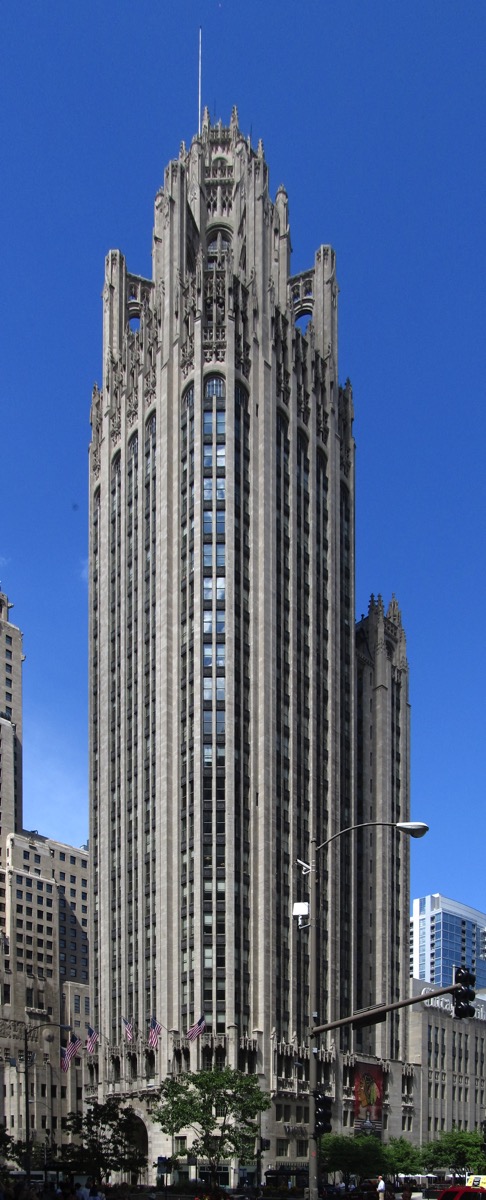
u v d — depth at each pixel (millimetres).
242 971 134875
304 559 160125
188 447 151375
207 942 134625
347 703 167125
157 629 149875
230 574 145500
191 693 143375
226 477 148500
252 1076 114875
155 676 149875
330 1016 150000
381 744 184000
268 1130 130750
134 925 146250
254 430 153250
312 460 164875
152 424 159500
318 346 175000
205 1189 94625
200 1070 119938
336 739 160625
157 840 143125
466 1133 171000
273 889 140375
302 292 182375
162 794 142875
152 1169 130125
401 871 186125
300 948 145250
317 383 170250
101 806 158125
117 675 159250
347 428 177125
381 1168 136125
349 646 169500
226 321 153250
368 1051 171375
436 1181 153000
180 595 147875
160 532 151875
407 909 186125
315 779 153875
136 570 157875
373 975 175250
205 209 173250
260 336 156500
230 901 135250
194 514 148125
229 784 139000
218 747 140375
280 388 160250
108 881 153125
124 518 162375
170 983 136250
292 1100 136125
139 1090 136000
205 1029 131500
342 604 169500
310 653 157500
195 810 139000
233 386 151625
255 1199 94750
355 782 167500
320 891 152000
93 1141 109250
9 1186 79125
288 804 147250
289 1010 140375
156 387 158625
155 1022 132000
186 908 137375
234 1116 116000
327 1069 147875
